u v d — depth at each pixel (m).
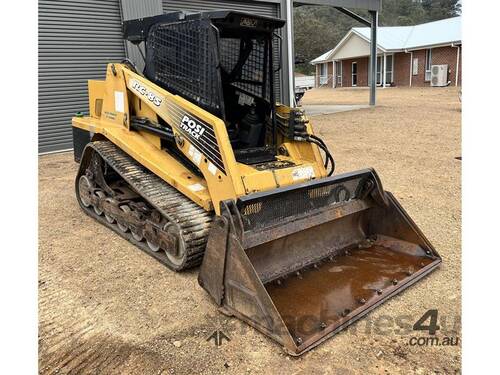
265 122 4.34
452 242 4.33
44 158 8.67
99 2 9.19
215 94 3.72
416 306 3.26
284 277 3.54
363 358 2.74
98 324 3.15
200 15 3.76
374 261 3.82
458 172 6.96
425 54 28.62
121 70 4.68
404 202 5.55
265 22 3.91
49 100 8.90
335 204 3.88
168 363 2.73
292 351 2.71
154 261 4.11
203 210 3.83
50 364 2.74
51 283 3.73
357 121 13.30
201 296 3.48
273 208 3.42
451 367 2.65
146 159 4.27
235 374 2.63
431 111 15.20
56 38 8.77
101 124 5.09
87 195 5.30
